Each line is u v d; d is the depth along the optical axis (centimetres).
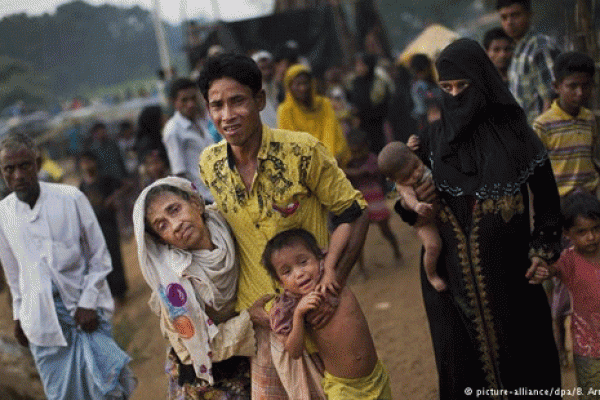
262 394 303
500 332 311
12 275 403
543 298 322
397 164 315
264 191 290
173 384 326
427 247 320
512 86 512
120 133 1586
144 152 734
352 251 294
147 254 300
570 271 345
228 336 296
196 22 1493
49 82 8569
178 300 294
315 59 1455
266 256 288
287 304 287
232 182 296
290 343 284
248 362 315
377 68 953
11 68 7438
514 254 308
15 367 570
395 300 607
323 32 1453
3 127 3522
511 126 305
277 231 293
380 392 296
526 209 313
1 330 663
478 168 304
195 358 297
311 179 293
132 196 1179
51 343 385
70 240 396
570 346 432
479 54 304
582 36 544
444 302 323
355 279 689
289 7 1767
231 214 299
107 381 388
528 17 499
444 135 315
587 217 334
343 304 287
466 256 313
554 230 310
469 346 319
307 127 645
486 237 306
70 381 391
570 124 418
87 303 390
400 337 527
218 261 296
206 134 601
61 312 389
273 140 291
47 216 391
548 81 486
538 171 308
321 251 291
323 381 297
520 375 314
